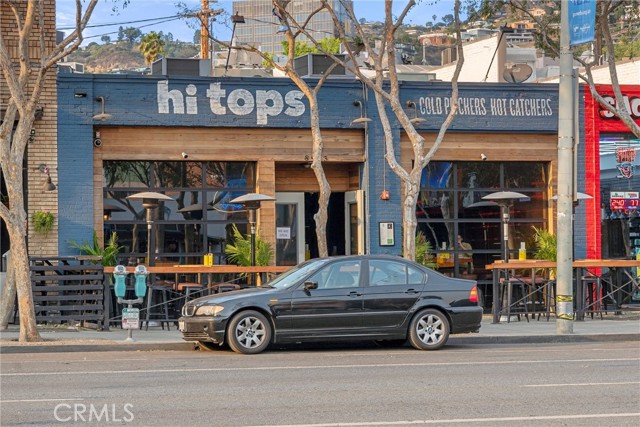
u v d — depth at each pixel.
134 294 22.44
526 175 25.83
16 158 17.91
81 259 20.56
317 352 17.36
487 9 23.34
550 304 23.58
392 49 21.16
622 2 23.03
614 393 11.97
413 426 9.77
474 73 34.56
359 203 24.45
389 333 17.38
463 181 25.41
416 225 23.03
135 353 17.30
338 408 10.88
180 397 11.73
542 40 25.08
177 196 23.62
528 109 25.42
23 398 11.68
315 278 17.28
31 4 17.97
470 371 14.24
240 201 21.61
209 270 20.69
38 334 18.16
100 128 22.94
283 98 23.88
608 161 26.08
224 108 23.53
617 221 26.12
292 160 24.11
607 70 32.06
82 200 22.55
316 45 21.50
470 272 25.27
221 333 16.84
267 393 12.05
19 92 17.81
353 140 24.53
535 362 15.41
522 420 10.13
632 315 24.56
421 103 24.70
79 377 13.65
